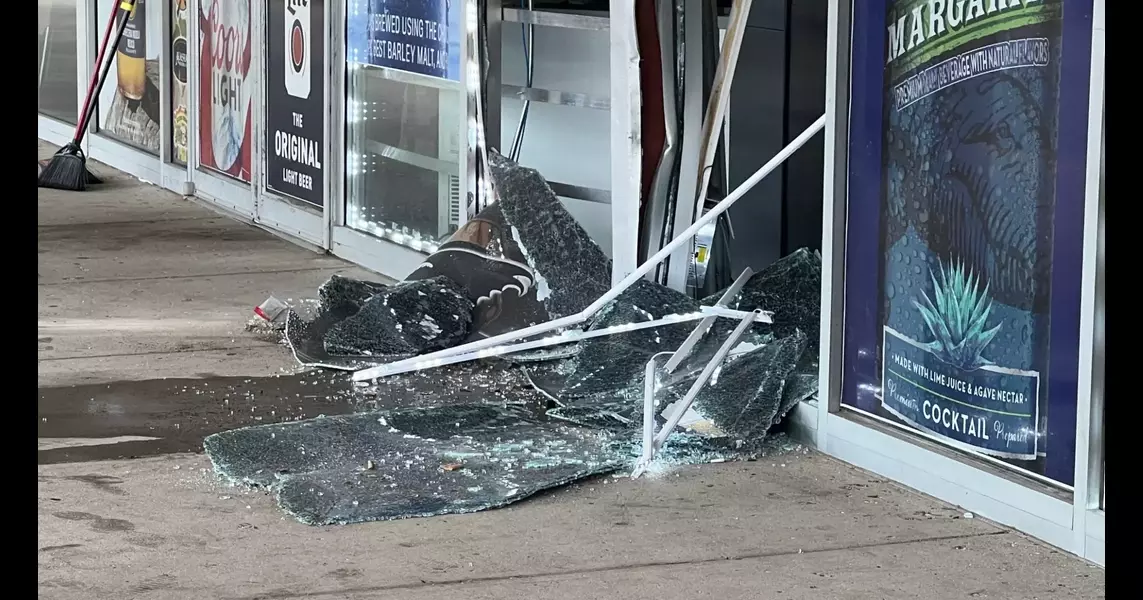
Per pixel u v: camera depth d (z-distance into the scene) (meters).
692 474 4.34
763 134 5.93
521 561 3.51
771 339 5.13
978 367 3.94
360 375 5.44
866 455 4.39
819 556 3.59
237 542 3.61
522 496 4.02
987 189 3.86
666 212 5.62
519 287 5.91
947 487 4.05
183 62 10.27
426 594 3.26
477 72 6.44
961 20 3.91
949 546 3.68
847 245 4.51
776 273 5.41
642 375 5.12
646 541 3.69
